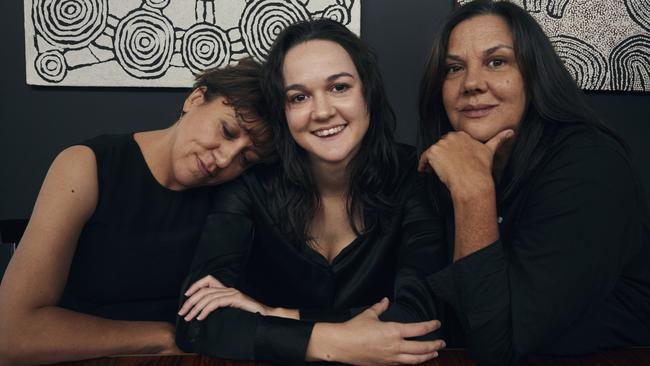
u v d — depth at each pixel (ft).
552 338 3.32
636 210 3.43
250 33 7.46
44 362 3.46
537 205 3.48
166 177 4.30
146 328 3.76
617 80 7.69
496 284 3.27
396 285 3.87
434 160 3.70
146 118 7.61
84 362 2.86
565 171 3.43
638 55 7.68
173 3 7.38
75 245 3.92
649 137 8.00
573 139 3.58
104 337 3.59
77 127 7.57
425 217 4.15
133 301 4.36
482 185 3.47
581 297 3.20
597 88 7.69
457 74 3.87
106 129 7.59
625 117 7.94
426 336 3.24
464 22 3.82
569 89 3.81
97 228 4.12
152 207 4.27
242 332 3.16
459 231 3.46
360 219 4.31
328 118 3.79
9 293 3.52
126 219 4.18
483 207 3.42
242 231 4.14
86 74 7.39
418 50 7.68
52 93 7.50
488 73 3.72
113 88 7.54
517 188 3.74
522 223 3.53
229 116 3.94
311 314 3.65
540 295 3.18
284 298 4.51
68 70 7.38
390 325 3.17
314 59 3.76
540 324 3.16
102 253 4.16
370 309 3.42
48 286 3.63
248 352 3.10
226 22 7.43
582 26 7.59
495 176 4.17
